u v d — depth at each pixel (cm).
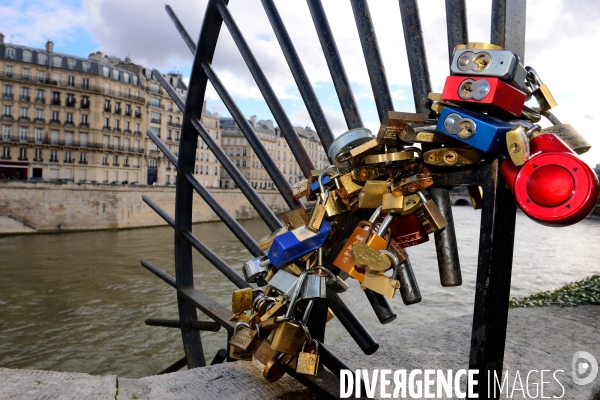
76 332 1403
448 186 84
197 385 128
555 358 195
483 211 77
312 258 100
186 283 225
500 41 82
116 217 3838
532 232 4725
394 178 86
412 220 87
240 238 181
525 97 73
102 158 5312
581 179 60
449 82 73
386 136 81
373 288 84
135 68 5772
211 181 6781
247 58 150
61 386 117
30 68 4900
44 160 4950
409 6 101
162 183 6119
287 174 8350
